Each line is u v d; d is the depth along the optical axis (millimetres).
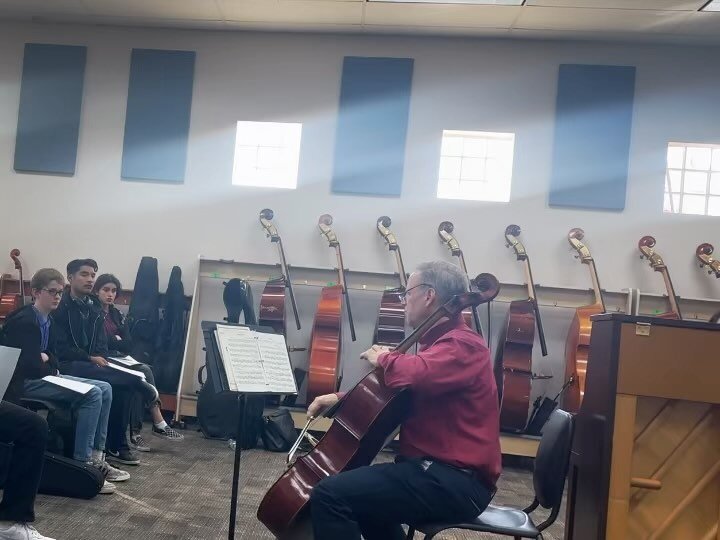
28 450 2734
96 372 4070
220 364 2574
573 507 2377
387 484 2113
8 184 6445
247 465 4531
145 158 6371
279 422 5094
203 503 3590
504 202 6113
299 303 6191
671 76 6102
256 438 5133
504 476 5102
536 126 6156
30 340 3322
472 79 6238
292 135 6473
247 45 6426
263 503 2314
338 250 5910
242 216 6301
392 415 2297
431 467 2146
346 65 6320
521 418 5211
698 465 2174
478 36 6219
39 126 6441
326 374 5227
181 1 5879
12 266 6379
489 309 5660
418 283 2395
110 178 6402
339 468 2281
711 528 2168
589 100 6098
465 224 6125
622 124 6059
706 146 6102
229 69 6422
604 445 2084
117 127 6441
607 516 2072
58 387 3523
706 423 2172
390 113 6246
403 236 6164
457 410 2221
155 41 6477
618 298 5906
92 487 3443
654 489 2125
